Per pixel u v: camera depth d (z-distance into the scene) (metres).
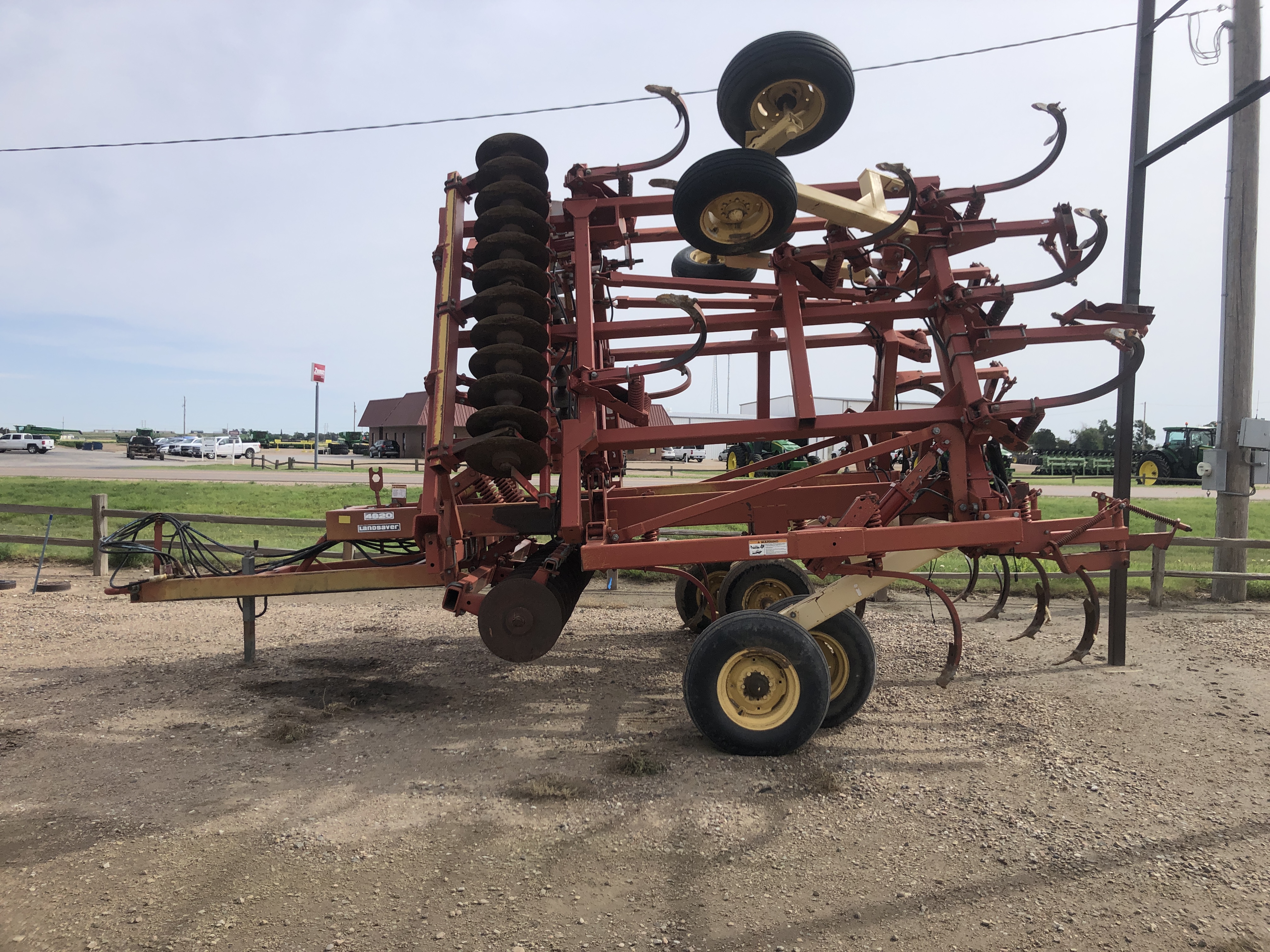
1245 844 3.39
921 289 5.79
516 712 5.27
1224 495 9.17
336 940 2.71
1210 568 11.39
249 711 5.25
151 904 2.94
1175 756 4.42
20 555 11.66
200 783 4.07
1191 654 6.73
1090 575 9.94
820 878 3.13
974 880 3.11
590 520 5.64
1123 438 6.16
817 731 4.45
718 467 44.00
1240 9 8.75
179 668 6.35
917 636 7.46
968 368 5.16
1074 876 3.13
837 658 4.89
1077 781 4.07
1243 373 9.04
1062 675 6.10
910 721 5.02
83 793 3.92
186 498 20.41
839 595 4.73
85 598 9.21
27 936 2.73
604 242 5.84
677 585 7.68
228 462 46.94
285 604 9.24
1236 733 4.80
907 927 2.79
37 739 4.68
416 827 3.58
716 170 4.53
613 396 5.69
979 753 4.46
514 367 4.66
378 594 9.91
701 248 5.00
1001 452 5.72
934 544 4.71
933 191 5.37
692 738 4.74
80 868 3.20
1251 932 2.76
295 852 3.34
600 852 3.35
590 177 5.33
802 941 2.71
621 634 7.63
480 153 5.06
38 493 21.31
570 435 5.15
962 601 9.21
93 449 69.38
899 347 6.72
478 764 4.35
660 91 5.01
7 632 7.51
